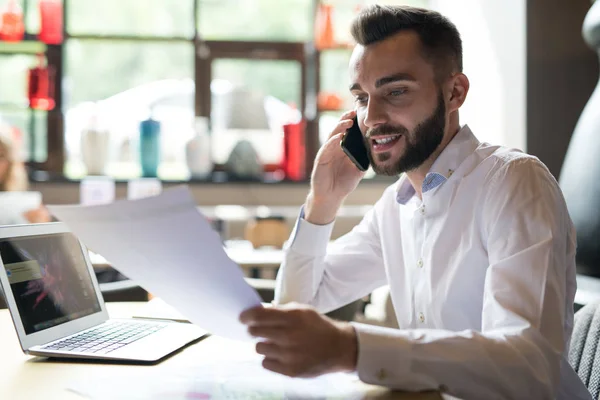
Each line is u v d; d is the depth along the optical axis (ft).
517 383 3.12
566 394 4.10
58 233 4.48
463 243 4.13
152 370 3.56
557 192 3.91
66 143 17.29
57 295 4.24
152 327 4.52
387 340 3.06
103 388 3.22
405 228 4.60
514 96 13.71
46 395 3.12
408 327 4.65
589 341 4.68
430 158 4.32
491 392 3.11
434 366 3.05
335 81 18.15
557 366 3.29
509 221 3.74
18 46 16.85
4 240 3.92
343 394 3.15
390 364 3.04
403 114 4.09
